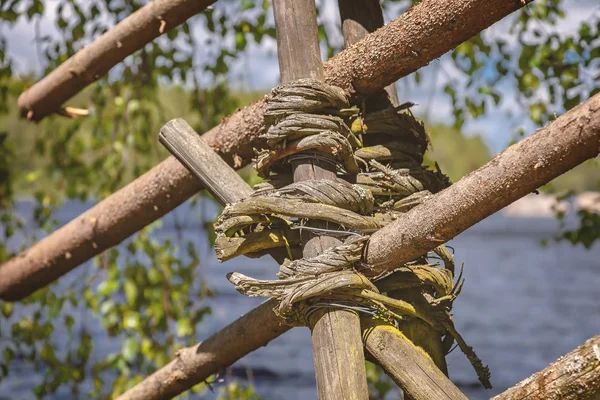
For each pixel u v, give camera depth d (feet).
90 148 20.94
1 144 20.76
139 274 19.84
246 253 9.44
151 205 11.85
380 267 8.66
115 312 19.76
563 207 18.10
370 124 9.69
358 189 8.91
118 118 20.51
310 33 9.52
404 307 8.87
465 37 8.91
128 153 20.43
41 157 21.18
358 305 8.68
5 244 20.56
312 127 8.93
